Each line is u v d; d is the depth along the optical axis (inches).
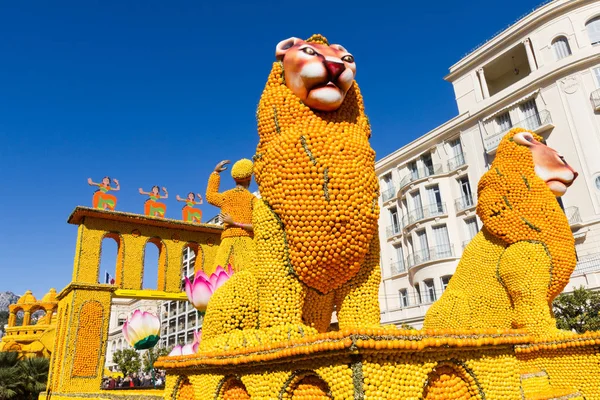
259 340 157.5
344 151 160.2
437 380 138.7
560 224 261.1
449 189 1005.8
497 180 274.1
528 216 259.9
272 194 163.5
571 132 802.2
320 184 155.3
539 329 241.9
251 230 345.7
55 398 493.0
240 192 355.9
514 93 900.0
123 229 564.1
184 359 184.5
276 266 162.1
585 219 755.4
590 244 740.7
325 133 162.2
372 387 117.6
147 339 289.9
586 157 778.8
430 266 964.6
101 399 394.0
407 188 1063.0
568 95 820.6
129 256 558.9
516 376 155.3
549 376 235.9
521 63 992.9
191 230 604.4
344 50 180.5
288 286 160.6
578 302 578.6
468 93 1019.3
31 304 1059.3
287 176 159.0
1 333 1916.8
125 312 1942.7
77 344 497.4
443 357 135.7
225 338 171.3
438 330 135.0
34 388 675.4
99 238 546.3
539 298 245.3
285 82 175.2
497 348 150.9
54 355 542.9
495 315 259.6
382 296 1095.6
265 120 174.1
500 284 261.3
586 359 224.8
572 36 850.8
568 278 257.9
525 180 268.2
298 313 161.5
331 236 154.0
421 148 1081.4
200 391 172.9
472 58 1014.4
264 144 173.5
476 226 944.9
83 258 529.0
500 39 957.8
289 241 159.9
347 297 163.6
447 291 279.1
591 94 797.9
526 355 243.3
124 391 382.9
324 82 164.1
